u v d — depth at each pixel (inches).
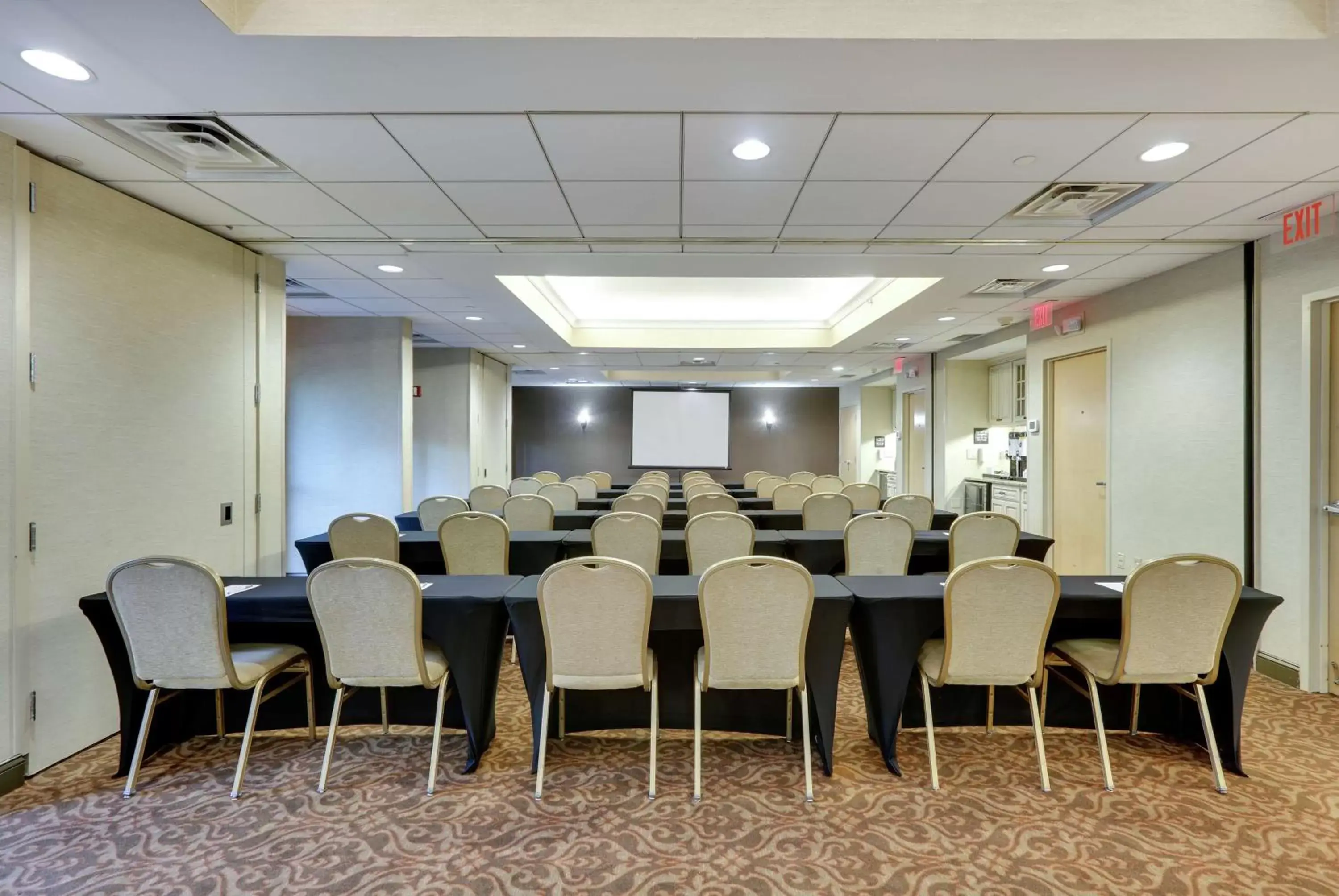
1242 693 97.3
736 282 265.7
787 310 314.3
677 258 159.5
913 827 83.5
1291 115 87.7
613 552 151.0
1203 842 80.4
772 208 126.5
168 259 126.8
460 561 148.8
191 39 70.9
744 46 72.7
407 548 161.2
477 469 328.8
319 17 70.7
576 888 72.1
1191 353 163.3
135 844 80.6
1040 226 136.4
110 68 76.7
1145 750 105.0
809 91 82.4
